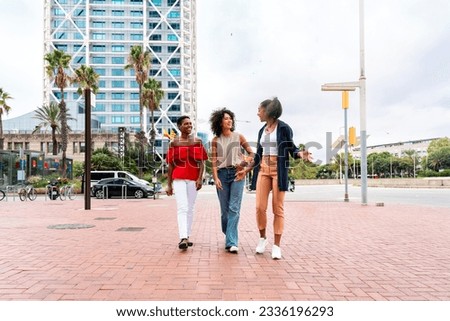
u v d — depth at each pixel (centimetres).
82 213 1228
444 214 1137
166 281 399
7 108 4797
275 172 520
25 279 407
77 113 7625
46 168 4219
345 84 1523
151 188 2394
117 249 574
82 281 400
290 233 749
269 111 519
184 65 10750
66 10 10244
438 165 10781
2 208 1467
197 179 598
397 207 1424
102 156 4244
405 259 507
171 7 10650
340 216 1088
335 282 398
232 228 556
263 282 396
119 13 10406
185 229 572
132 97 10331
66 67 4256
